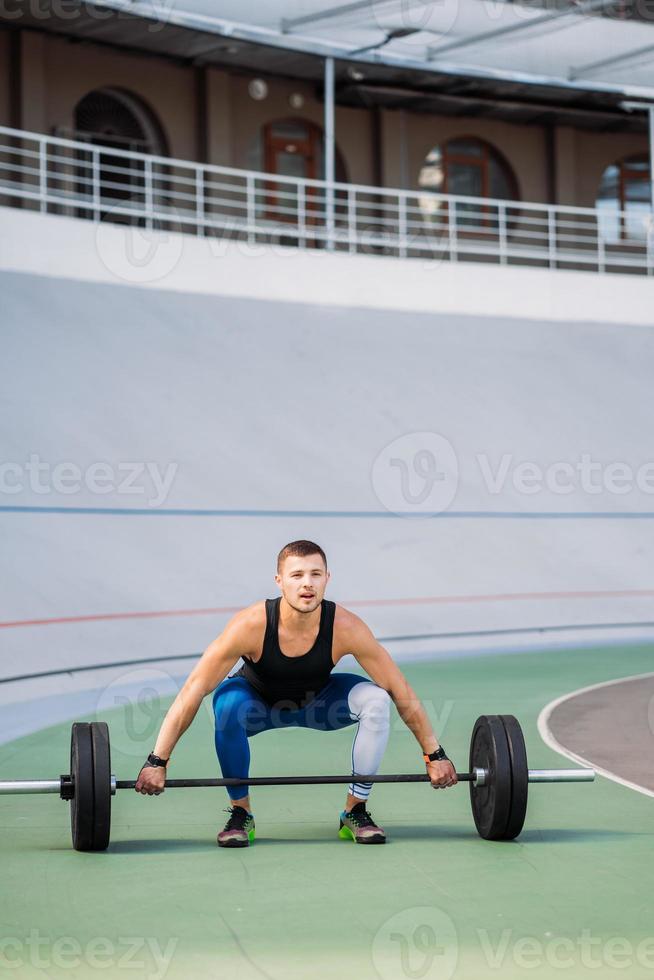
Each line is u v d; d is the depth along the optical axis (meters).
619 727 17.47
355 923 8.09
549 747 15.80
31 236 29.25
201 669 9.70
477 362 34.66
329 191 36.06
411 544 30.70
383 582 29.67
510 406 34.19
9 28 37.66
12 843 10.42
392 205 45.16
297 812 11.75
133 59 40.19
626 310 37.44
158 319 30.67
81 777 9.73
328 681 10.41
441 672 24.25
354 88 42.59
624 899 8.67
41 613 23.64
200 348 30.80
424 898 8.69
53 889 8.92
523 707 19.44
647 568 33.41
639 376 36.47
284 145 43.66
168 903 8.56
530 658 26.83
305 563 9.57
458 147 46.69
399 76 41.38
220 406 30.11
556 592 31.75
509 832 10.27
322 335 33.03
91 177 39.97
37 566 24.44
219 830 10.95
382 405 32.47
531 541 32.31
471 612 30.19
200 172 34.56
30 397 27.12
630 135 49.00
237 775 10.26
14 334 27.84
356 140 44.84
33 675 21.78
